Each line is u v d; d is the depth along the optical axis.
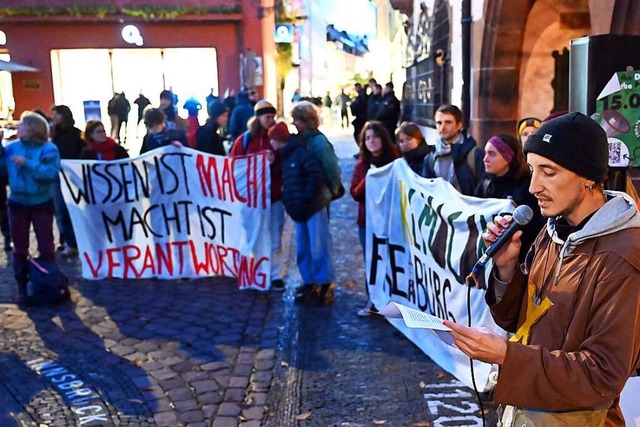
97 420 4.09
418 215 5.05
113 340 5.41
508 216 2.22
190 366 4.88
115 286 6.95
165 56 24.47
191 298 6.46
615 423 2.04
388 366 4.79
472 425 3.92
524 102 8.98
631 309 1.77
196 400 4.35
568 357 1.80
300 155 6.00
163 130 7.94
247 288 6.71
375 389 4.44
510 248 2.15
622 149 3.78
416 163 5.64
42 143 6.34
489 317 4.16
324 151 5.96
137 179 7.09
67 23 23.78
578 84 3.89
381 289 5.81
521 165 4.20
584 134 1.83
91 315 6.02
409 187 5.19
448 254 4.54
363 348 5.13
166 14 23.75
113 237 7.22
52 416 4.16
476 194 4.70
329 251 6.14
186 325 5.73
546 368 1.79
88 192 7.14
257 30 24.31
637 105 3.75
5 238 8.50
